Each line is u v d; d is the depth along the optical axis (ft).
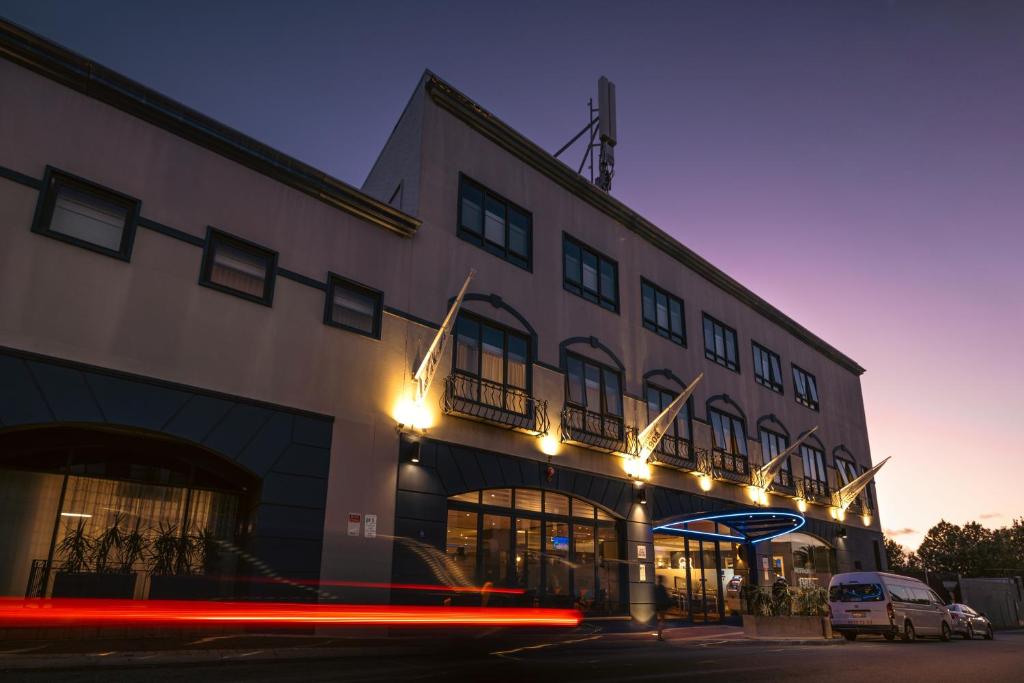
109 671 28.91
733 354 98.43
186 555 42.83
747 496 92.27
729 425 92.84
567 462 66.95
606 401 73.77
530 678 29.91
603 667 35.50
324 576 47.34
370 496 51.19
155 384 42.75
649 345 81.92
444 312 60.18
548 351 68.49
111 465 42.78
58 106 42.52
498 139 70.13
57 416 38.81
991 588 142.92
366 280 55.36
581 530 67.46
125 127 45.06
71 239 41.22
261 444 46.73
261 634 42.88
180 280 45.29
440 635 51.88
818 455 113.50
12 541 39.04
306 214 53.06
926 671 38.11
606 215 81.46
